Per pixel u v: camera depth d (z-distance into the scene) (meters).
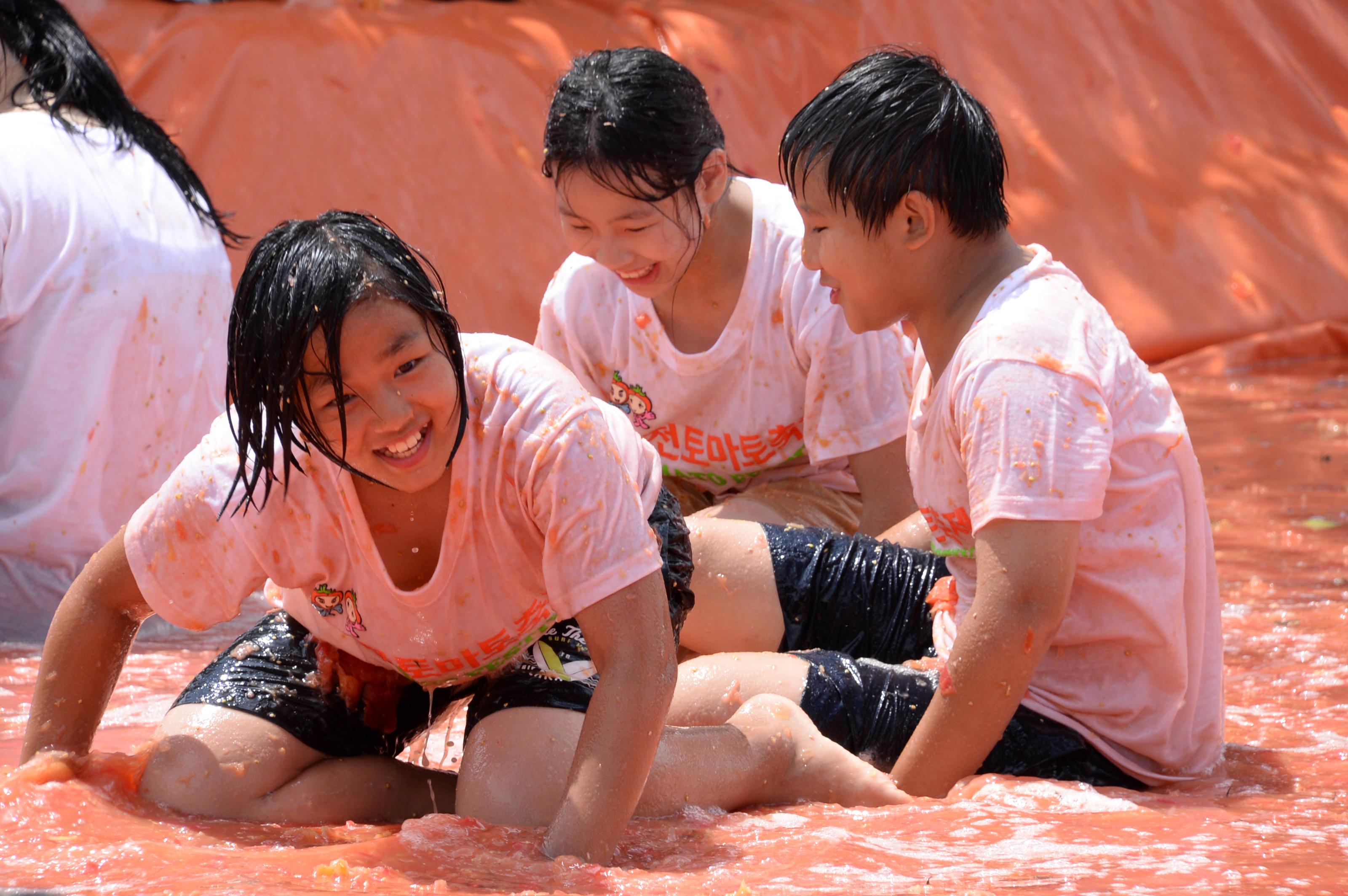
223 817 5.30
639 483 5.57
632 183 6.84
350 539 5.16
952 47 20.02
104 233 8.33
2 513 8.22
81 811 5.04
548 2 19.39
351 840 5.05
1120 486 5.64
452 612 5.29
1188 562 5.84
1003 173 5.90
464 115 17.61
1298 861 4.62
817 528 7.00
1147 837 4.91
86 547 8.46
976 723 5.52
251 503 5.02
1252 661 7.58
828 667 6.09
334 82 17.28
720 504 8.34
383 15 18.44
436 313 4.72
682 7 19.41
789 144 5.90
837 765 5.57
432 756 6.56
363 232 4.64
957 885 4.38
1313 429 15.38
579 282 7.98
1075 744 5.84
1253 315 19.14
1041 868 4.56
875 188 5.67
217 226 9.44
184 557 5.19
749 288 7.66
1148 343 18.94
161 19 17.34
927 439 5.94
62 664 5.36
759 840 4.97
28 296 8.09
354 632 5.48
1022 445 5.43
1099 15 20.53
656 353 7.89
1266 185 19.88
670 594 5.70
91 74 8.74
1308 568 9.91
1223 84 20.52
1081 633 5.80
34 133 8.33
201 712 5.55
